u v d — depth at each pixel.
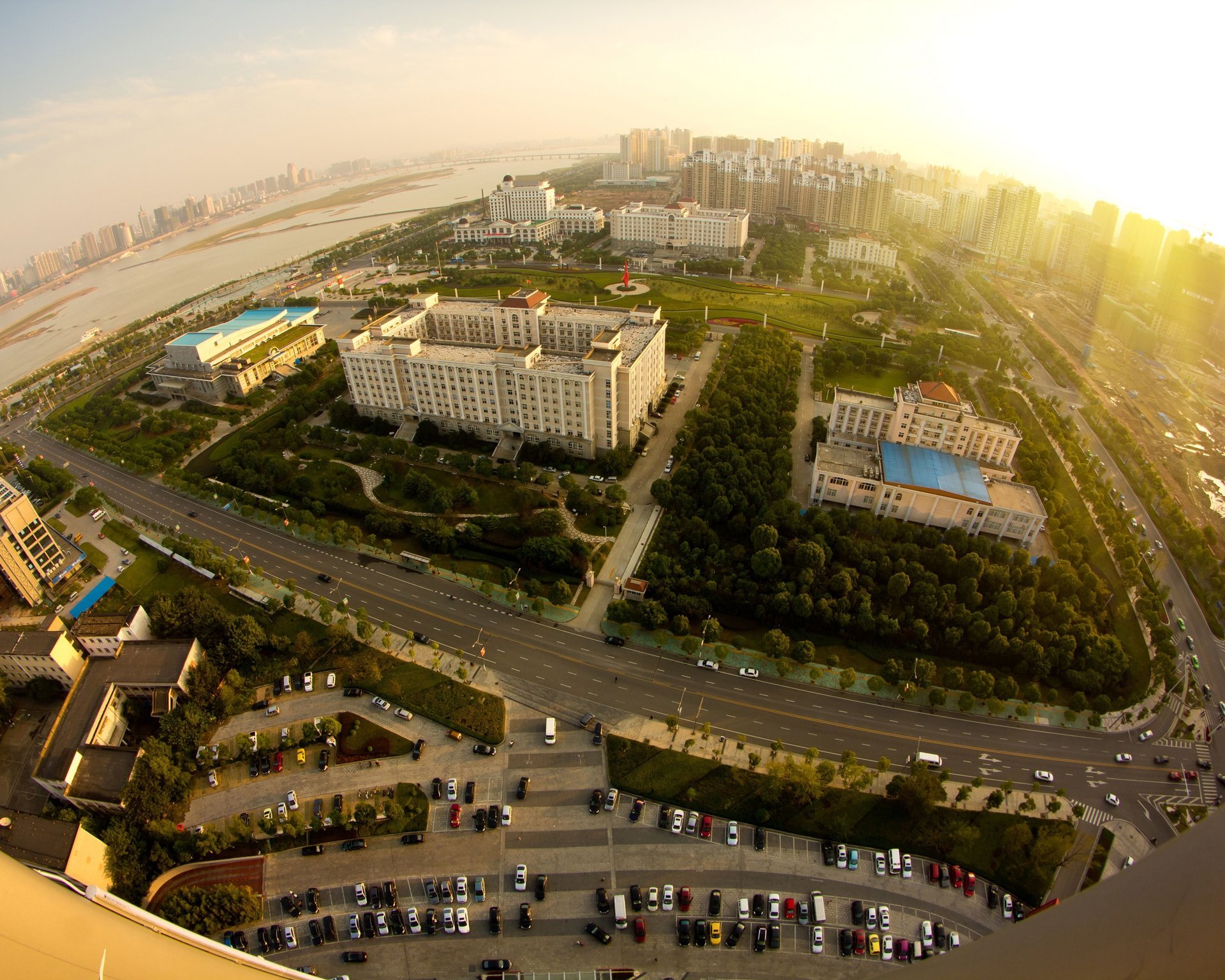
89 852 143.62
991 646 189.38
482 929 140.25
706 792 162.25
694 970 133.75
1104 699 175.62
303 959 136.12
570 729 178.38
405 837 155.25
